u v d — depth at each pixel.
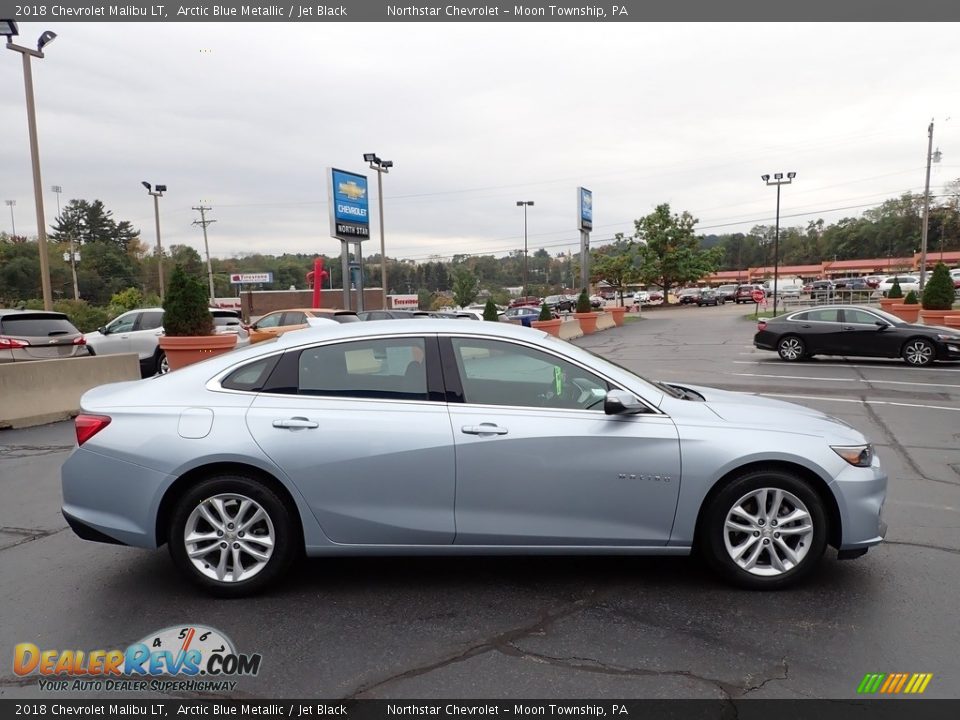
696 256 56.38
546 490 3.73
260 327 19.14
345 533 3.76
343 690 2.95
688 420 3.82
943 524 4.95
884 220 119.06
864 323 15.78
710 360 17.31
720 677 3.01
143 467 3.71
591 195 39.59
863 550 3.86
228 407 3.79
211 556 3.86
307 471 3.69
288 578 4.09
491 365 3.93
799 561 3.80
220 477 3.75
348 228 27.83
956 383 12.51
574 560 4.34
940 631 3.39
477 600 3.78
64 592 3.94
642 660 3.15
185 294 11.47
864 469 3.81
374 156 33.72
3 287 69.06
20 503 5.73
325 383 3.88
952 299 20.78
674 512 3.77
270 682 3.02
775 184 38.19
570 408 3.86
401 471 3.71
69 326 12.80
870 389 11.95
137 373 10.82
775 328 16.91
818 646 3.26
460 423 3.74
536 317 31.05
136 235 109.62
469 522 3.75
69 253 71.38
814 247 135.50
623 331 30.98
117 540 3.78
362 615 3.61
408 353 3.91
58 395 9.70
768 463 3.81
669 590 3.88
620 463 3.73
